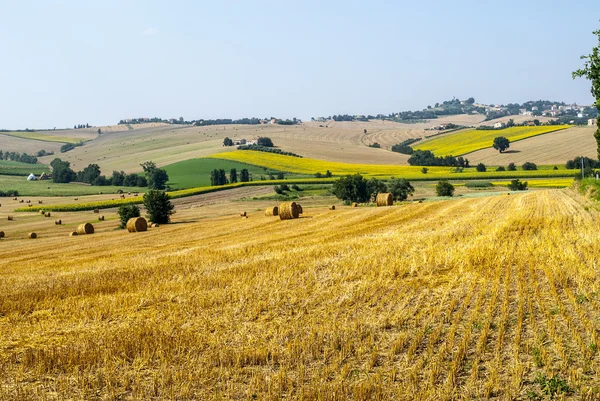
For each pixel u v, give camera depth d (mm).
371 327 13422
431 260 21203
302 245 30500
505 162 147125
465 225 33719
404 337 12383
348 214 52250
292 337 13227
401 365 11094
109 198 114500
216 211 85938
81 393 10547
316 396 9797
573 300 14242
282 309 15930
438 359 11094
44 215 91500
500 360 10867
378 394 9648
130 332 14289
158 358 12188
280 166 152250
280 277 20156
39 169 188500
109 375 11242
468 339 12016
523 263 19391
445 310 14539
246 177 131625
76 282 23078
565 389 9625
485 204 49344
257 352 12000
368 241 29109
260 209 86375
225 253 29109
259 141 199000
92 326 15492
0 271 30672
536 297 14953
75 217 89250
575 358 10789
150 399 10172
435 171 139500
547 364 10477
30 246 49781
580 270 17266
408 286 17406
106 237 53219
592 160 125688
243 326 14445
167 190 128625
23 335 14961
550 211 37500
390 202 61031
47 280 24297
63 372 11844
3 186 143000
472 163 152250
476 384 10023
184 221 68875
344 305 15789
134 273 24156
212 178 130375
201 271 23188
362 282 18328
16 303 19172
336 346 12203
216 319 15281
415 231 33062
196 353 12281
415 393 9734
